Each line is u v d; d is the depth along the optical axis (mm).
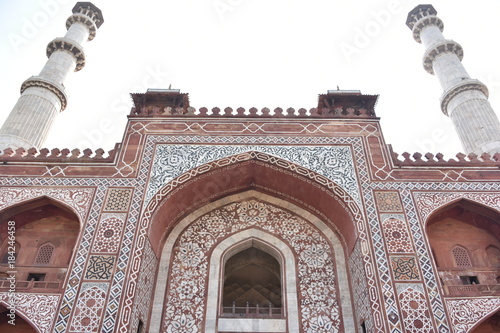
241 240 9547
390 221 8367
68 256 8883
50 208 9023
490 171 9195
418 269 7688
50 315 7125
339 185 8969
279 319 8422
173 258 9203
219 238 9562
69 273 7574
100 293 7352
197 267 9102
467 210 9055
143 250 8000
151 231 8508
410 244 8023
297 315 8453
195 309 8516
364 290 7805
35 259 8812
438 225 9430
